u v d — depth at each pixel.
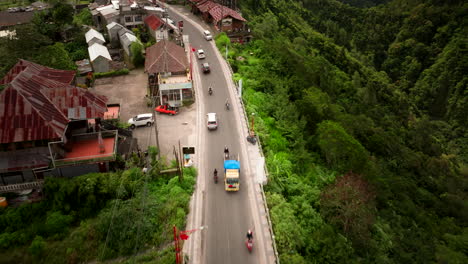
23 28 71.00
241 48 83.81
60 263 32.38
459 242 48.47
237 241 34.66
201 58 75.25
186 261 32.12
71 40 83.88
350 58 135.62
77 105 43.16
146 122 53.25
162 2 116.44
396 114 113.25
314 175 47.94
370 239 40.62
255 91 65.44
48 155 39.44
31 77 44.16
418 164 72.19
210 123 51.84
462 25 153.38
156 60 62.62
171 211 36.53
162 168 42.53
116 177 38.47
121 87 66.00
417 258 43.62
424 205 59.00
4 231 35.34
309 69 85.69
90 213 37.03
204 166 44.97
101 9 94.50
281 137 54.34
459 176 83.31
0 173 38.28
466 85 131.38
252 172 43.94
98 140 44.09
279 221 36.34
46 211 37.28
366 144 67.94
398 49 163.38
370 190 46.97
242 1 121.56
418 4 180.75
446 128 123.94
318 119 62.19
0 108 38.53
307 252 35.53
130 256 33.12
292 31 125.44
